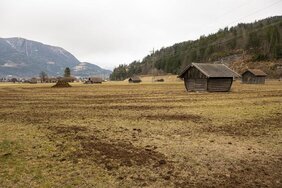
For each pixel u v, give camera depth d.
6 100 38.59
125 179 9.58
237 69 187.62
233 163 11.30
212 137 15.45
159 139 14.97
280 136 15.58
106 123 19.62
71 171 10.18
